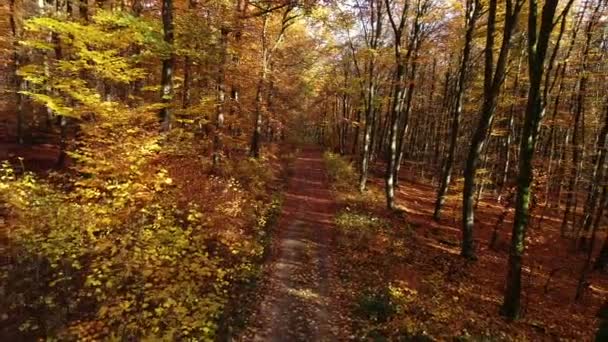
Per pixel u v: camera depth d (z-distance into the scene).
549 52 29.47
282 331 9.52
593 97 30.52
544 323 12.53
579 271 19.20
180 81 21.16
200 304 8.64
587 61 24.56
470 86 33.12
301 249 15.30
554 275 18.22
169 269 9.21
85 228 9.88
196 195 13.48
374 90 33.00
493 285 15.11
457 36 25.36
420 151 52.16
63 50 17.53
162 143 13.99
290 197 23.50
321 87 49.00
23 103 28.27
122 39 13.33
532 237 23.34
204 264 10.45
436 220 23.97
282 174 29.34
